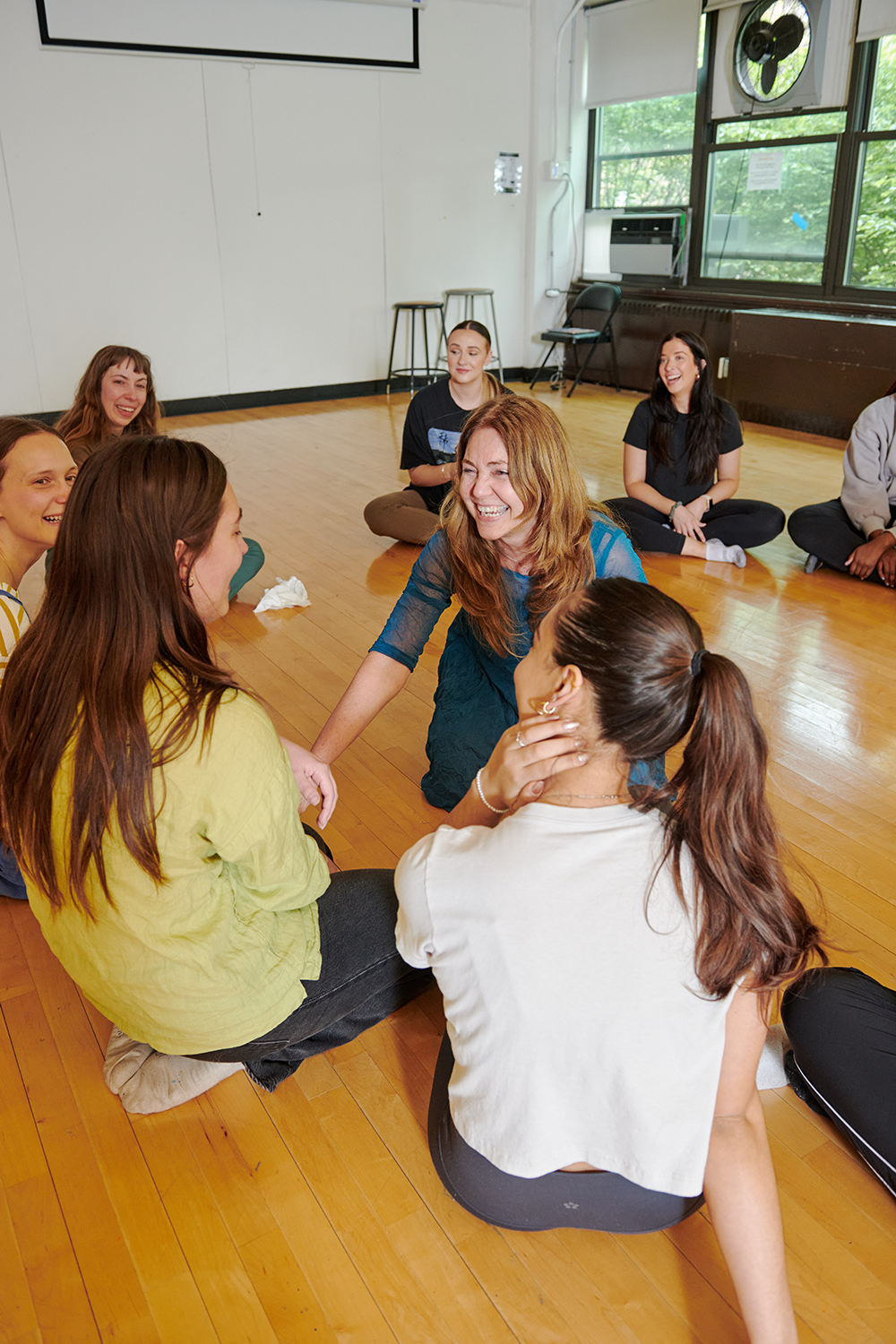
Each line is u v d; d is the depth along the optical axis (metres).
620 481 5.05
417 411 3.96
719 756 0.90
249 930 1.22
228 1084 1.51
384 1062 1.54
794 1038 1.36
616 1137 0.97
